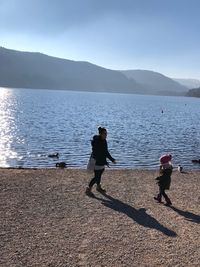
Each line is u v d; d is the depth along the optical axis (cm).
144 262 736
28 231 880
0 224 920
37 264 704
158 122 8056
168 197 1286
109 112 11312
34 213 1026
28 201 1146
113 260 738
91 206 1125
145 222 995
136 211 1096
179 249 811
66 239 840
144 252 786
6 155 3139
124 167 2652
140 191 1360
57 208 1086
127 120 8269
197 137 5209
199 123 8294
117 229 926
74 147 3738
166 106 19600
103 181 1512
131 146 3938
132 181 1540
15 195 1211
